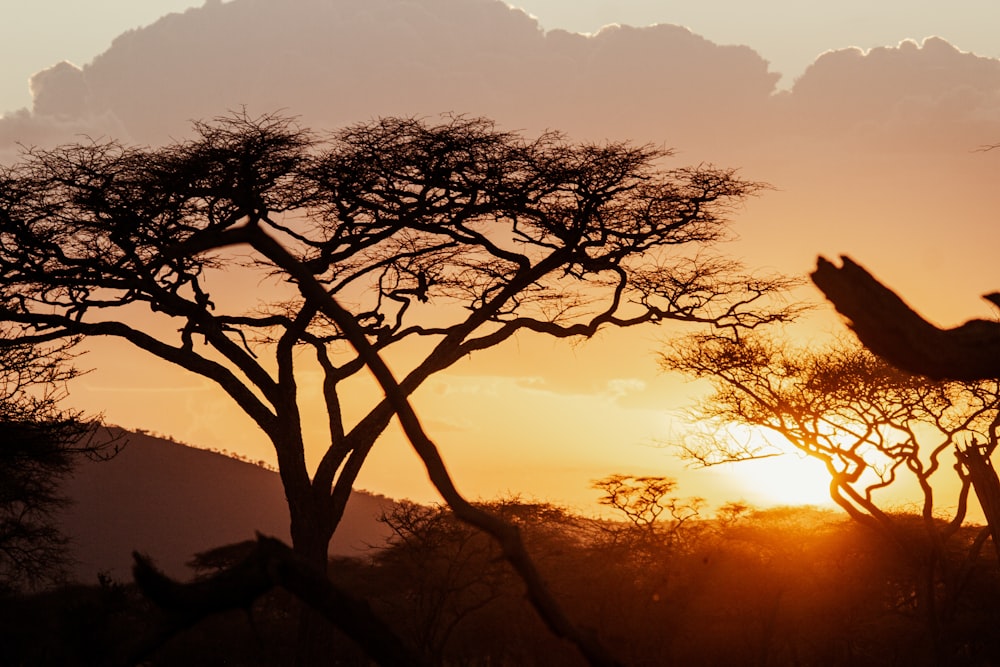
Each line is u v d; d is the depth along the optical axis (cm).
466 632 5078
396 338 4341
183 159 3816
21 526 5244
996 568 5700
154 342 4062
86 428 4272
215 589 581
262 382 4066
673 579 4903
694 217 4219
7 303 3953
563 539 5122
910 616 5388
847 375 5131
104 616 2400
